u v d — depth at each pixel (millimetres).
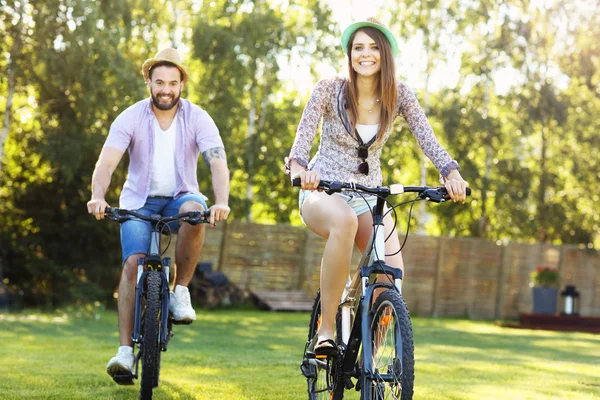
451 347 9789
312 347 4336
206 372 6184
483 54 20625
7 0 15492
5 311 14547
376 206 3721
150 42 18406
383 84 3945
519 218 20828
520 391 5734
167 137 4824
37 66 15602
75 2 15211
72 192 16453
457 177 3910
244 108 20781
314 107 4012
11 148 17609
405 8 20359
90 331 10539
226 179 4766
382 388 3463
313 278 18609
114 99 15812
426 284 19188
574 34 21047
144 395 4180
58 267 15953
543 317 16203
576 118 21359
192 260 4727
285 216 22406
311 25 20812
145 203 4840
